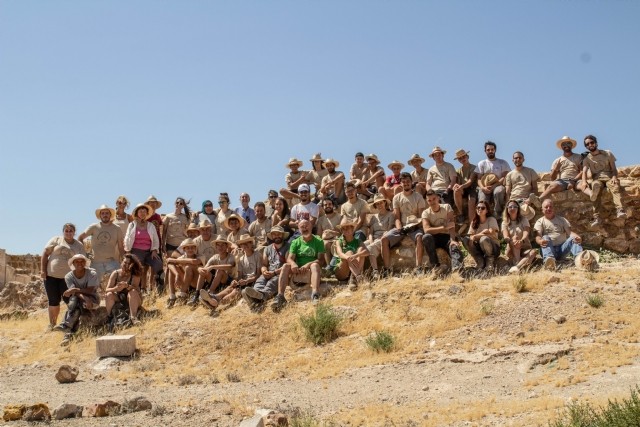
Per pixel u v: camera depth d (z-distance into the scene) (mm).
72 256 17641
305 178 20953
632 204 17562
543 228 16188
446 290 14945
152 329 16016
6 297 22953
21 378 13891
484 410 8750
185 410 9961
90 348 15719
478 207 16203
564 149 18406
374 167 20719
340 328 14406
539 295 14055
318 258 16516
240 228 18422
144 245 18406
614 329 12172
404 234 16656
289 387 11500
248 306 16016
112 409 10164
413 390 10469
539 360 10977
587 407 7809
